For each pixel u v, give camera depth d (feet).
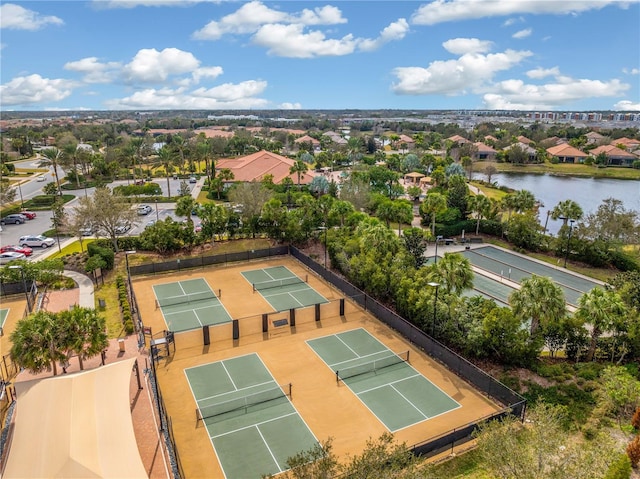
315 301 145.38
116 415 71.56
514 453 60.13
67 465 59.00
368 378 101.91
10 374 101.55
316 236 202.80
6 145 545.03
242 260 184.34
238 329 118.83
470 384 99.81
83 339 92.99
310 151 606.14
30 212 255.29
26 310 129.49
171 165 407.64
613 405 84.07
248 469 74.43
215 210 198.08
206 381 100.32
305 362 108.58
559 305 102.12
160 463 75.41
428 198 214.07
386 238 151.43
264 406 91.45
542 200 336.29
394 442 80.48
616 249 182.50
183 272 171.12
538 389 93.97
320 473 51.24
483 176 457.68
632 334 99.76
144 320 130.31
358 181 263.90
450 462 75.00
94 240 200.64
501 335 102.89
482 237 221.05
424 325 119.14
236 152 540.11
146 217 257.96
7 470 60.29
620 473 54.54
